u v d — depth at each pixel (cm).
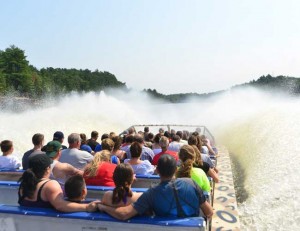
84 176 412
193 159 416
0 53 11594
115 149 648
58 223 297
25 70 11438
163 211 287
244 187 901
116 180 300
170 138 950
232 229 535
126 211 281
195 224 265
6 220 309
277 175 823
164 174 293
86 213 295
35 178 312
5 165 609
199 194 298
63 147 689
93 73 18675
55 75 15062
